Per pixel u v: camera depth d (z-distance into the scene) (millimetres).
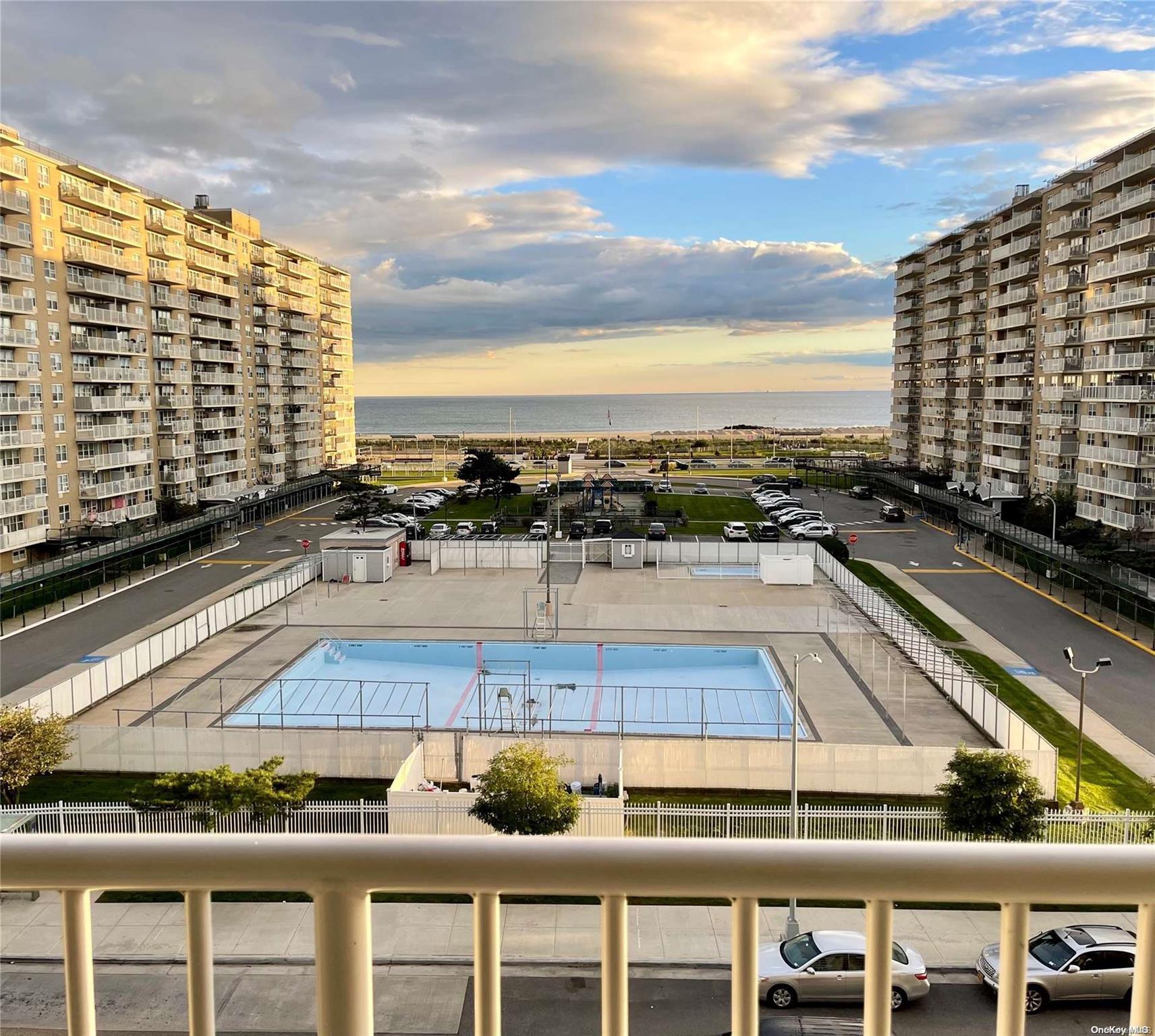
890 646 43156
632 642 43656
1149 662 41375
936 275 101625
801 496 102125
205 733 29172
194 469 83188
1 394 60031
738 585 56219
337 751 29047
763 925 19297
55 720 27391
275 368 100438
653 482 115062
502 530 82188
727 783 28062
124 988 16375
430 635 45406
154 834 2389
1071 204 69438
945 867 2299
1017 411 80125
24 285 62031
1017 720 29281
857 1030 8273
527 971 16875
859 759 27547
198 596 55531
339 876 2324
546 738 29250
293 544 73750
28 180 62406
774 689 37906
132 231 74312
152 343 77750
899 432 115812
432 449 186375
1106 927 16828
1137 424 60031
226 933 18125
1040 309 77188
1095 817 22062
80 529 65812
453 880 2316
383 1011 15883
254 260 96500
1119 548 54906
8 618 49969
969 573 60438
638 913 18984
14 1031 4430
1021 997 2357
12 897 17984
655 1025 15633
